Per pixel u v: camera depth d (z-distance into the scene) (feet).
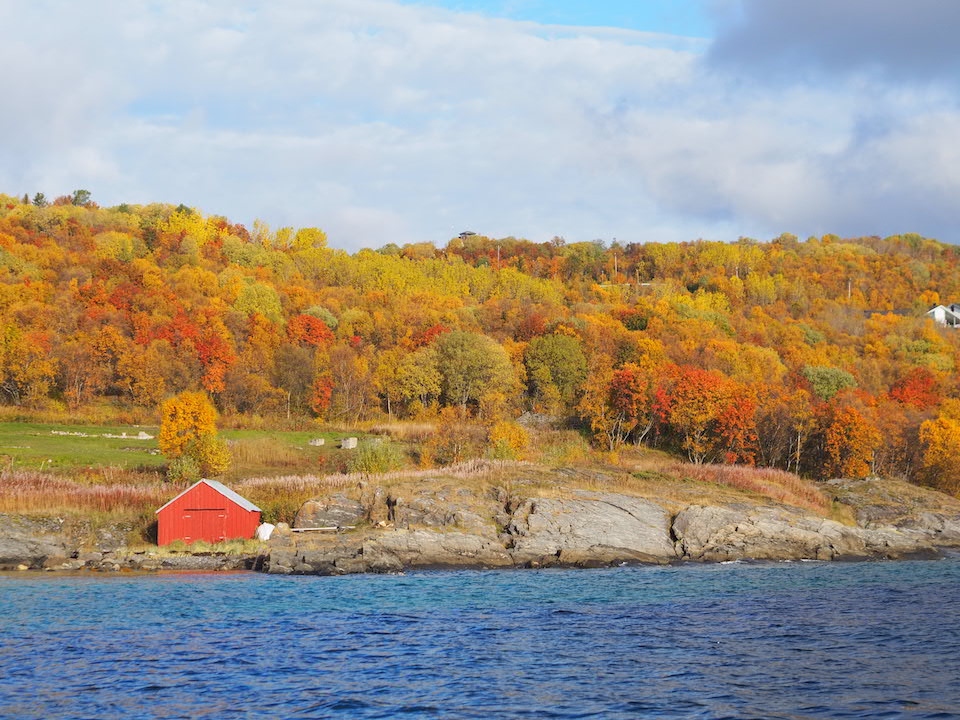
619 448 351.46
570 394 416.87
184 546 195.31
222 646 110.42
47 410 358.43
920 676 96.78
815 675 97.09
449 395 410.72
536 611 136.67
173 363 395.96
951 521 257.55
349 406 403.95
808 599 149.07
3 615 129.49
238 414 391.65
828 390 427.33
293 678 95.81
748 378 431.02
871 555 215.92
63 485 220.64
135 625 123.03
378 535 204.44
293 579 170.71
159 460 266.98
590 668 100.37
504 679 95.66
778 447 342.44
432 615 132.77
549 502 222.89
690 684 93.61
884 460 348.79
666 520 225.56
